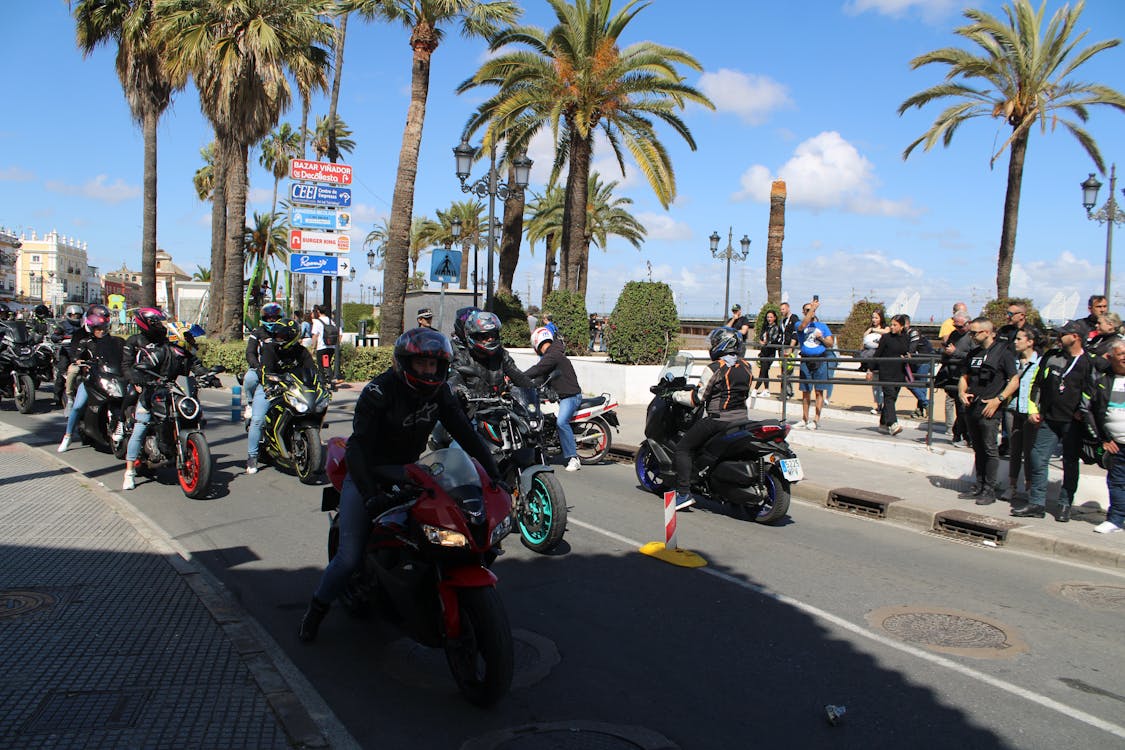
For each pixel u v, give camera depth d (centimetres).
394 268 2198
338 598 527
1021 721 409
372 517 446
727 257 3375
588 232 4125
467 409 774
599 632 512
